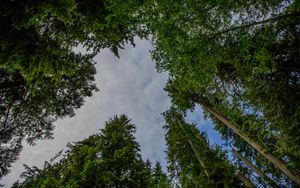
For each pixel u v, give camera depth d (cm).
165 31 879
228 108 1157
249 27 886
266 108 1004
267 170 1872
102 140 1830
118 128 1881
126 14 908
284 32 914
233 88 1070
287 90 942
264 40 884
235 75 1065
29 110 1255
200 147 2186
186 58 905
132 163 1683
